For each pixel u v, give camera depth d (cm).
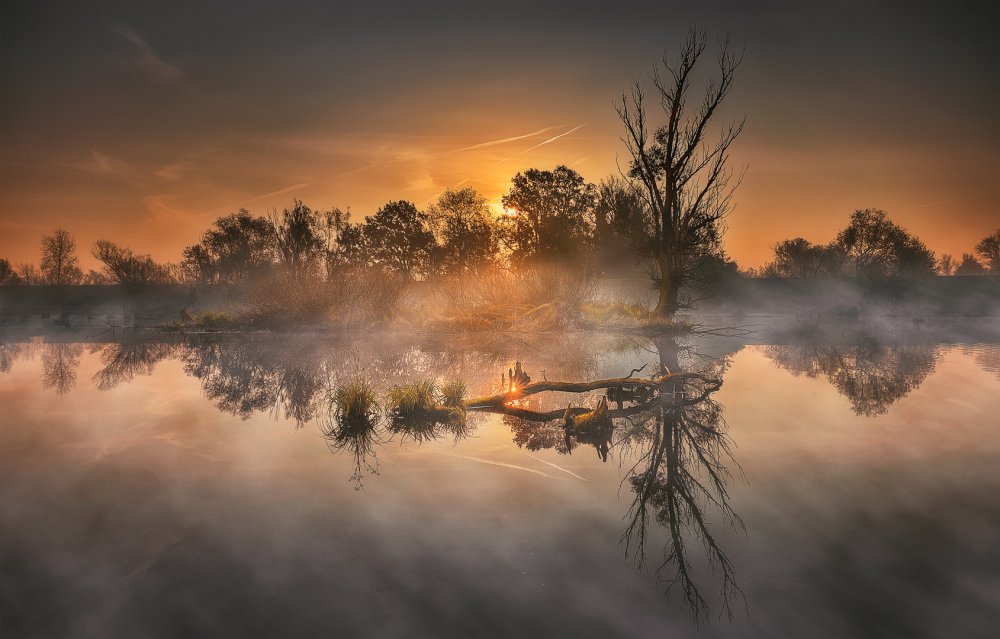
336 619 276
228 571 326
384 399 871
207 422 725
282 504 431
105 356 1465
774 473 504
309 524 393
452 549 353
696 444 611
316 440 633
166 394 927
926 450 575
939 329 2580
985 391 934
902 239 4803
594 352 1589
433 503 432
